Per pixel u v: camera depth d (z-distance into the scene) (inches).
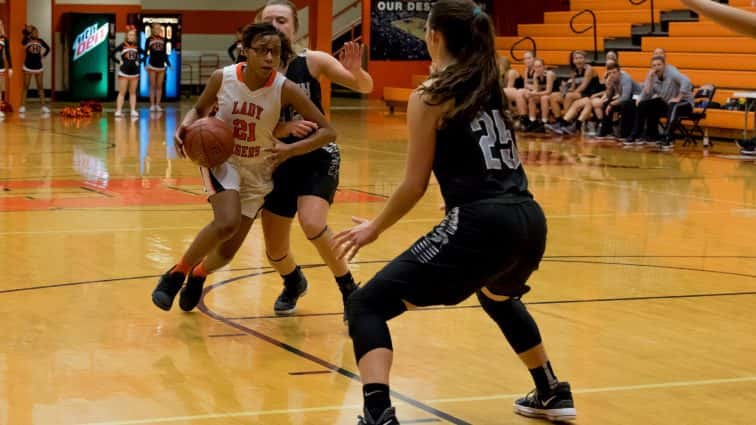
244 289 279.0
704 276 305.0
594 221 405.7
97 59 1144.2
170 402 184.7
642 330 241.9
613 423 178.4
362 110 1075.9
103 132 777.6
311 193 240.1
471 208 161.2
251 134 228.8
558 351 222.8
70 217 391.2
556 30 995.3
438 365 212.1
